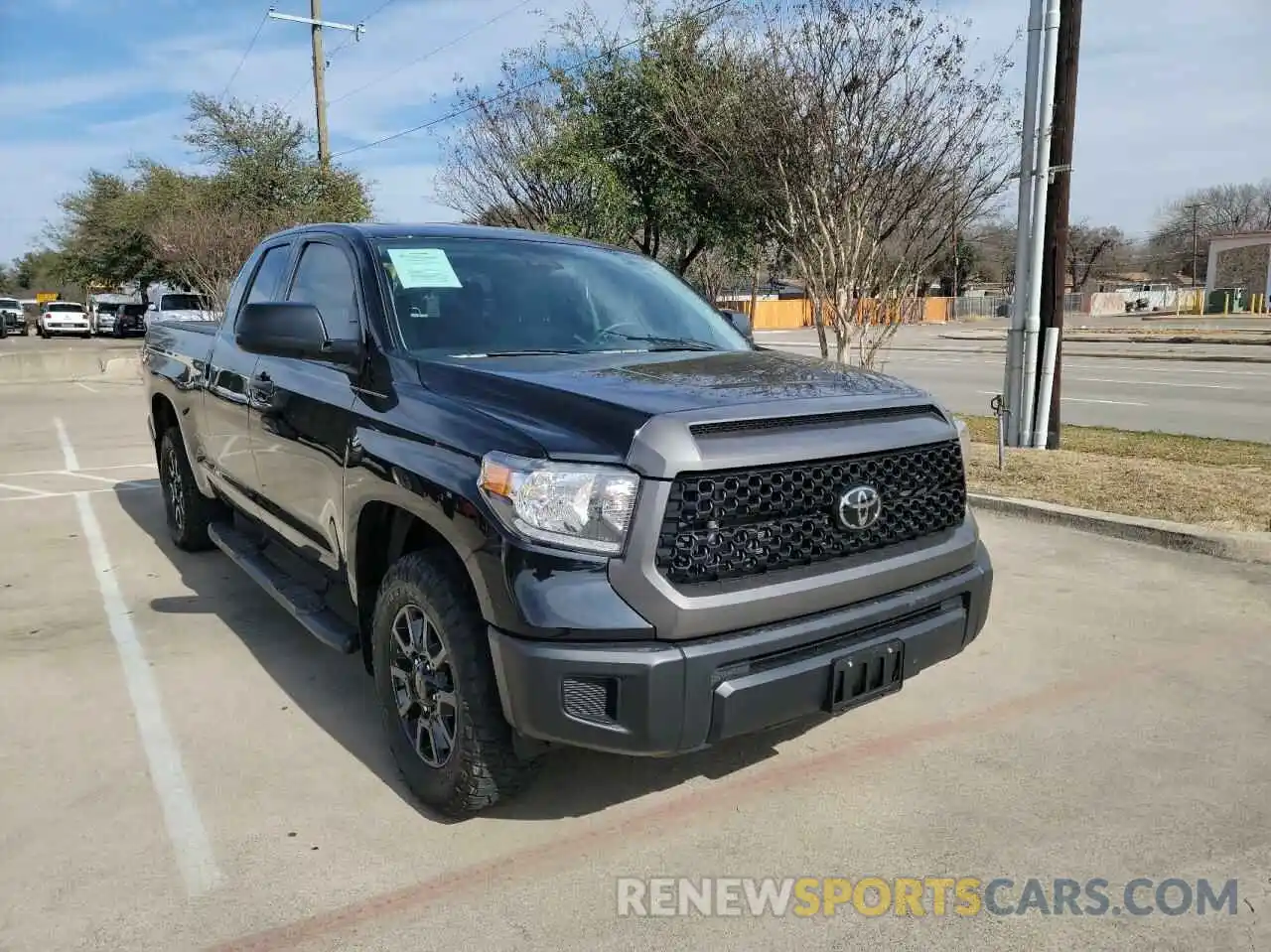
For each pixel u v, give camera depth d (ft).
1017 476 27.17
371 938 8.55
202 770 11.46
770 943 8.54
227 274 87.97
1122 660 14.89
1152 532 21.07
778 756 11.93
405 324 12.00
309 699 13.44
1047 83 30.35
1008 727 12.71
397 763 10.90
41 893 9.11
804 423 9.70
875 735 12.51
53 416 45.50
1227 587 18.28
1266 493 24.43
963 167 31.12
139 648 15.26
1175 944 8.54
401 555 11.00
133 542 21.76
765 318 187.42
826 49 30.83
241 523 18.12
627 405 9.21
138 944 8.44
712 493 8.98
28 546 21.40
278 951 8.37
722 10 42.65
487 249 13.92
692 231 49.88
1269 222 320.29
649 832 10.27
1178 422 40.75
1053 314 32.22
